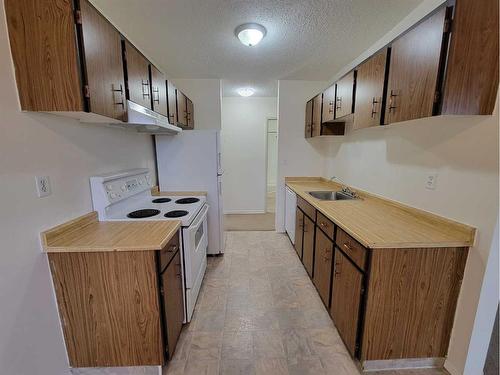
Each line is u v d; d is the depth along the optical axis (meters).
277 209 3.88
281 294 2.25
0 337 1.04
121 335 1.39
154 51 2.50
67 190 1.41
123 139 2.12
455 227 1.41
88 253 1.29
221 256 3.04
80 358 1.41
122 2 1.66
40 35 1.07
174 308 1.59
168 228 1.55
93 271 1.31
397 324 1.41
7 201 1.06
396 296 1.38
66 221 1.41
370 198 2.38
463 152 1.36
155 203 2.34
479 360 1.36
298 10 1.78
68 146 1.42
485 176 1.24
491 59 1.16
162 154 2.78
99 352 1.41
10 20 1.05
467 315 1.34
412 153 1.80
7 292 1.07
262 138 4.90
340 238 1.68
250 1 1.67
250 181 5.03
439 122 1.54
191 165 2.81
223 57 2.66
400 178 1.96
